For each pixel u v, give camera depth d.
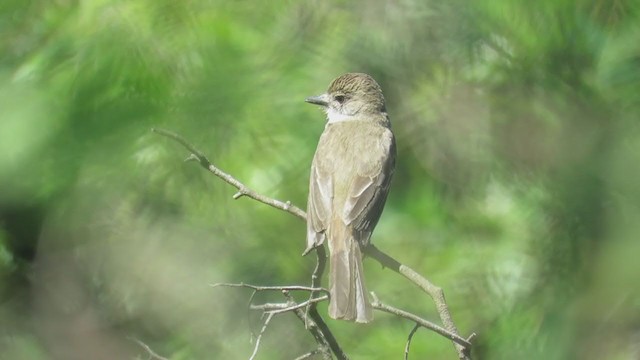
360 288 10.48
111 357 14.05
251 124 13.23
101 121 12.77
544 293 13.28
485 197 13.84
